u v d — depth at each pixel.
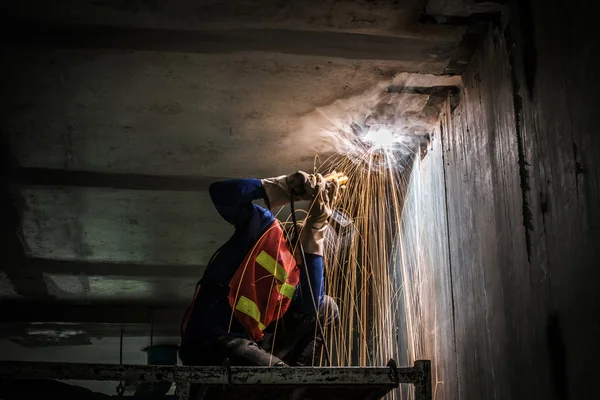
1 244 5.98
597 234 2.24
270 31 3.45
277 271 3.27
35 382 3.34
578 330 2.36
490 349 3.17
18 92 3.98
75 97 4.03
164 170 4.92
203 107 4.14
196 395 3.08
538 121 2.71
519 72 2.91
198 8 3.29
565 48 2.48
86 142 4.53
